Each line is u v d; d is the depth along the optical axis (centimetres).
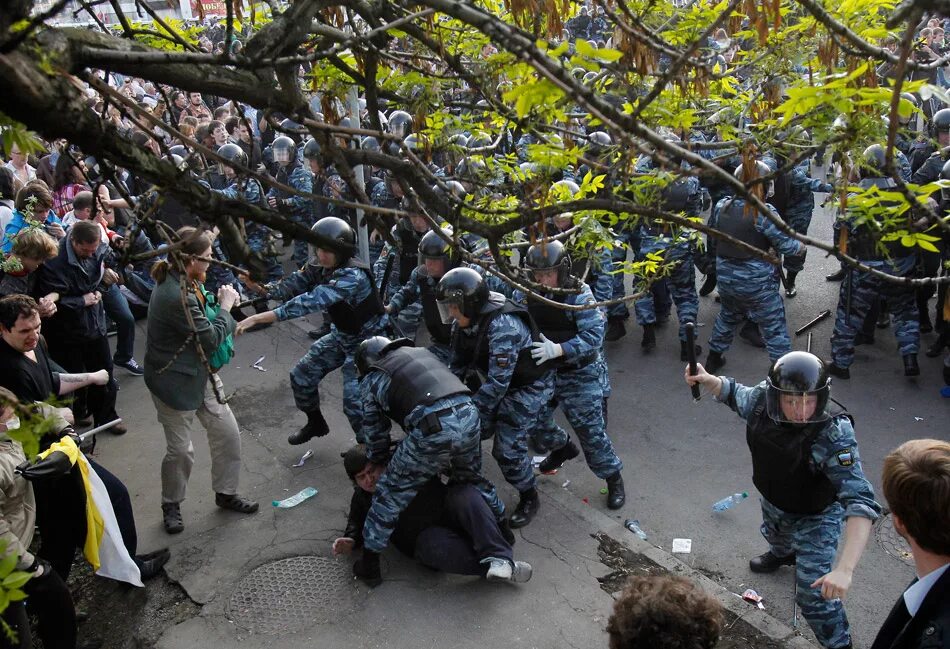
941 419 656
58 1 139
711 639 220
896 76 151
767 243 672
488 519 440
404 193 229
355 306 568
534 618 426
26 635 354
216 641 423
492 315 486
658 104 236
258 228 870
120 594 467
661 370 766
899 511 231
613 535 500
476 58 273
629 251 1039
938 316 732
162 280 478
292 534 510
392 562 473
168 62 167
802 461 372
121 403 710
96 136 161
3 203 694
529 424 505
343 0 215
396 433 638
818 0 197
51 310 555
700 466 606
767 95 242
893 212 210
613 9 227
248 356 795
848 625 404
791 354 375
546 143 228
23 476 362
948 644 212
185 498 557
